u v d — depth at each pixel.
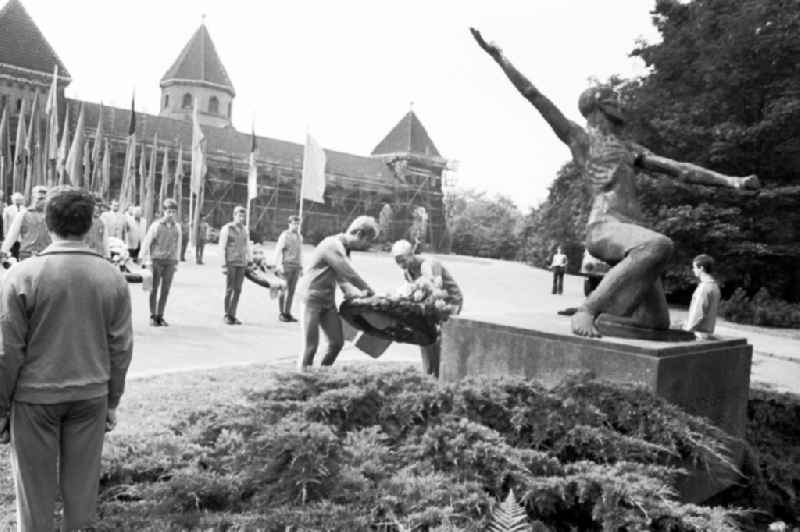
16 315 2.81
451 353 5.37
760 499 4.88
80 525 3.02
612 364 4.36
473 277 35.03
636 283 4.66
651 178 25.88
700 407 4.56
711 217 25.55
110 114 62.28
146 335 10.52
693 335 5.03
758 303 24.72
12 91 56.84
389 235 75.12
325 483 3.22
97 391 3.02
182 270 23.70
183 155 64.06
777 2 26.45
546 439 3.94
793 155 25.95
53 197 3.00
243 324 12.41
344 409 3.93
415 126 87.12
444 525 2.79
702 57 28.73
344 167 79.19
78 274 2.96
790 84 26.12
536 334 4.77
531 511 3.37
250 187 35.66
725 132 25.97
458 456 3.44
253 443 3.46
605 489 3.19
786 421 5.88
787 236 26.56
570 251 40.34
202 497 3.30
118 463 3.63
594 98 5.12
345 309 6.23
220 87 82.06
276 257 13.01
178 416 4.38
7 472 3.66
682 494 3.98
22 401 2.88
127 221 19.47
